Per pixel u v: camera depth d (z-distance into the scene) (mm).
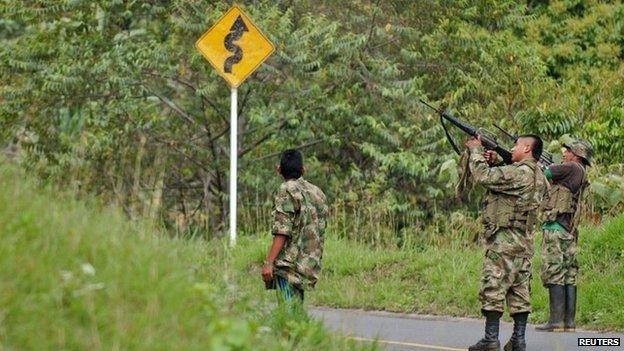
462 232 54531
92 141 61969
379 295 44531
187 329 22375
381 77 67062
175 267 25828
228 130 67062
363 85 67312
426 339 36438
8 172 30578
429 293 44438
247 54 53906
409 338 36562
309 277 30812
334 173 66625
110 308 21938
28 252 23125
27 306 20812
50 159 62375
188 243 32500
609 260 44969
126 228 28250
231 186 52906
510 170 31812
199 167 67250
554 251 37719
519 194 31844
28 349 19703
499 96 68438
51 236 24594
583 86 71562
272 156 66938
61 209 27938
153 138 65688
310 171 65750
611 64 90438
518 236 31969
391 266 48844
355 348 27203
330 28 65875
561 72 90750
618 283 41500
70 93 66500
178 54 65375
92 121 64625
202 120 67188
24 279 21875
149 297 22969
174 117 67312
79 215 27531
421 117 65625
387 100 66750
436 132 64562
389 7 71312
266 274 30781
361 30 71062
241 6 67688
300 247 30828
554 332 37750
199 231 61781
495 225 32031
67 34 68250
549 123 64188
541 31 93438
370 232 56500
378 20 70812
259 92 66938
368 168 67375
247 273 45188
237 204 64562
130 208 39281
